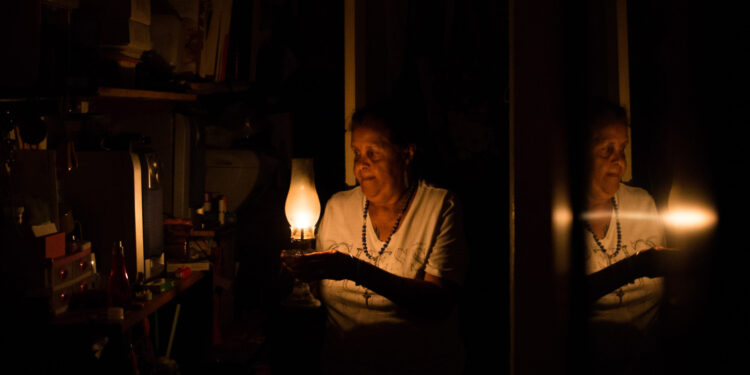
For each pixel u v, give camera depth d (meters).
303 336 1.98
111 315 2.35
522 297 0.73
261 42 4.77
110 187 2.88
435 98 2.53
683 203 0.69
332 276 1.67
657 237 0.77
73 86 2.64
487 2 2.55
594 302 0.81
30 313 2.33
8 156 2.45
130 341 2.76
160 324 3.33
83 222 2.88
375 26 2.33
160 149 3.75
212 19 4.03
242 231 4.82
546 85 0.71
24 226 2.37
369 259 1.80
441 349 1.73
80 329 2.32
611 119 0.89
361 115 1.76
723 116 0.64
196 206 4.01
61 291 2.44
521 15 0.72
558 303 0.72
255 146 4.78
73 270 2.54
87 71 2.99
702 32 0.65
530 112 0.72
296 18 4.80
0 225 2.36
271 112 4.88
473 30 2.55
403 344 1.70
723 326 0.65
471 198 2.56
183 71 3.88
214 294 3.82
